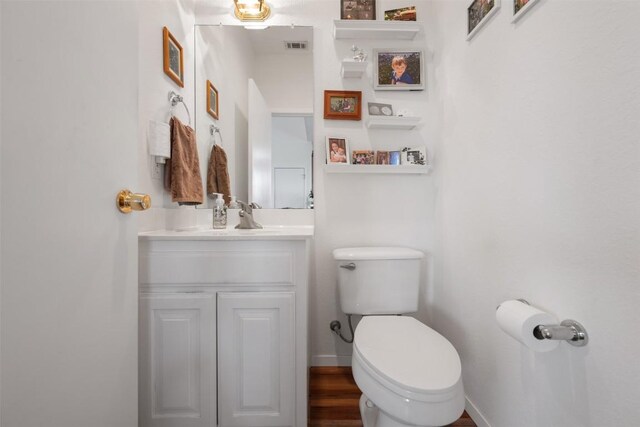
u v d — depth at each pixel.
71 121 0.61
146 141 1.22
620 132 0.64
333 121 1.69
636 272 0.61
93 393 0.68
